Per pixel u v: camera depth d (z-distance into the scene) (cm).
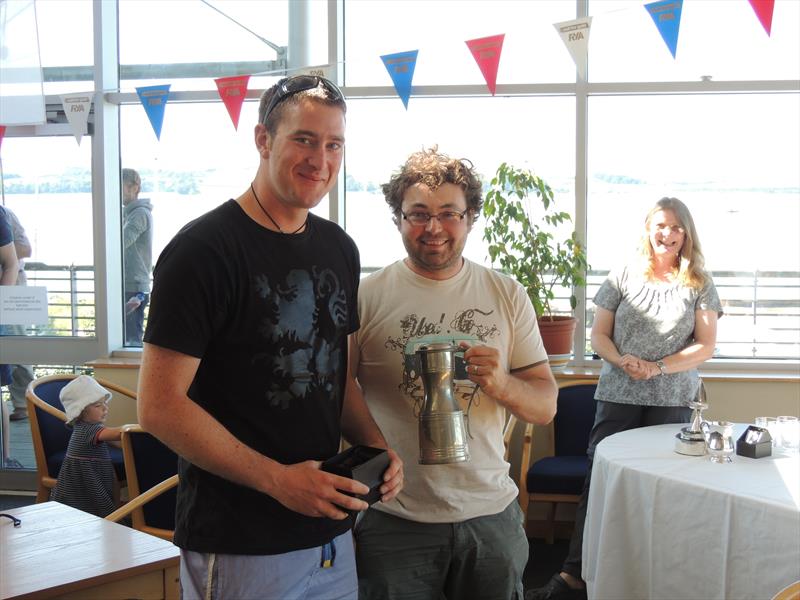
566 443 357
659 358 291
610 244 386
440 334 163
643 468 225
